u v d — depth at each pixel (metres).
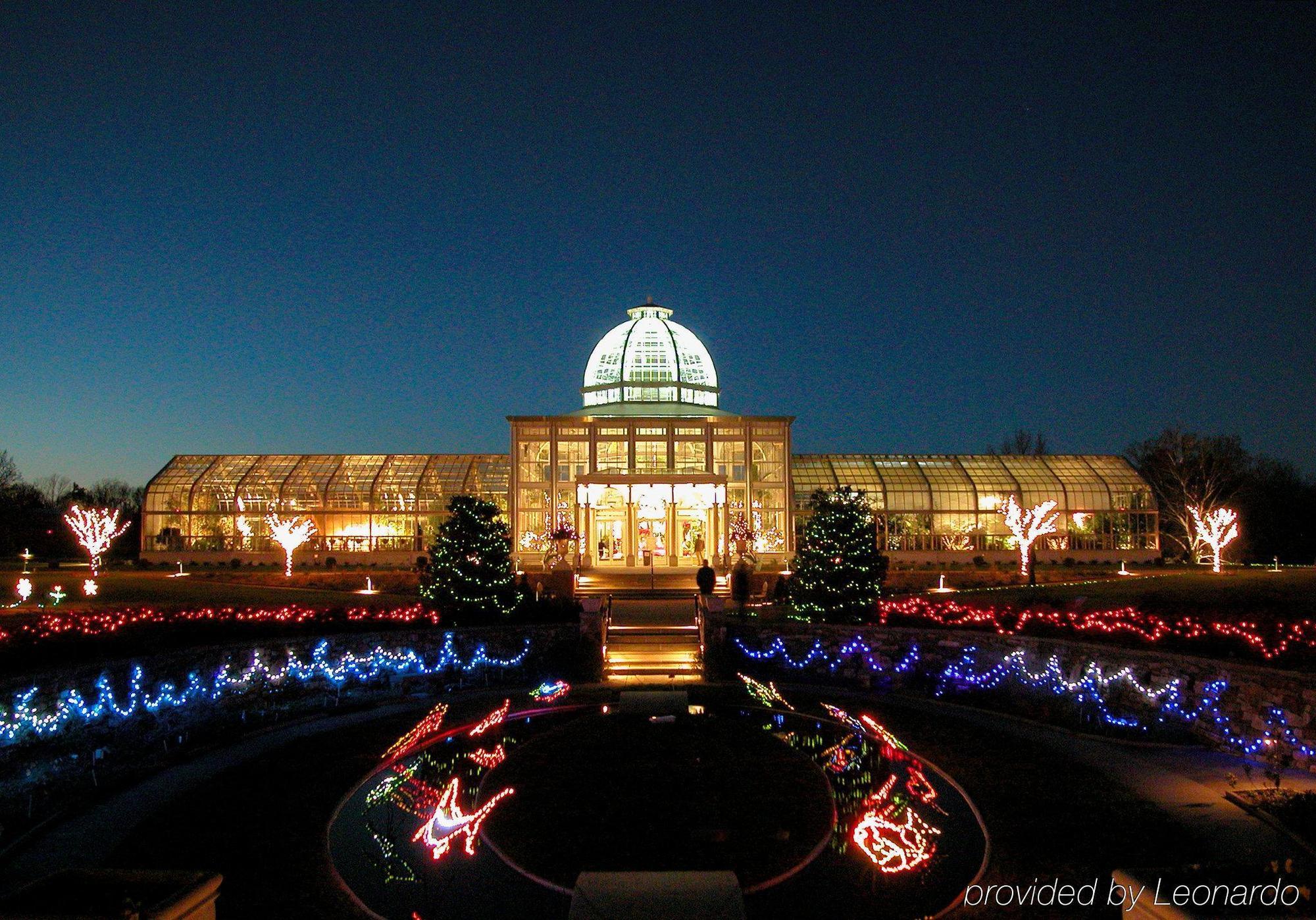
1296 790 17.64
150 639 25.50
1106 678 24.95
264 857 14.91
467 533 36.16
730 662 33.28
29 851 15.24
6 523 79.31
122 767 20.97
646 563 51.69
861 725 23.92
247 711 25.92
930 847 15.38
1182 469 79.25
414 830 16.39
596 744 21.91
